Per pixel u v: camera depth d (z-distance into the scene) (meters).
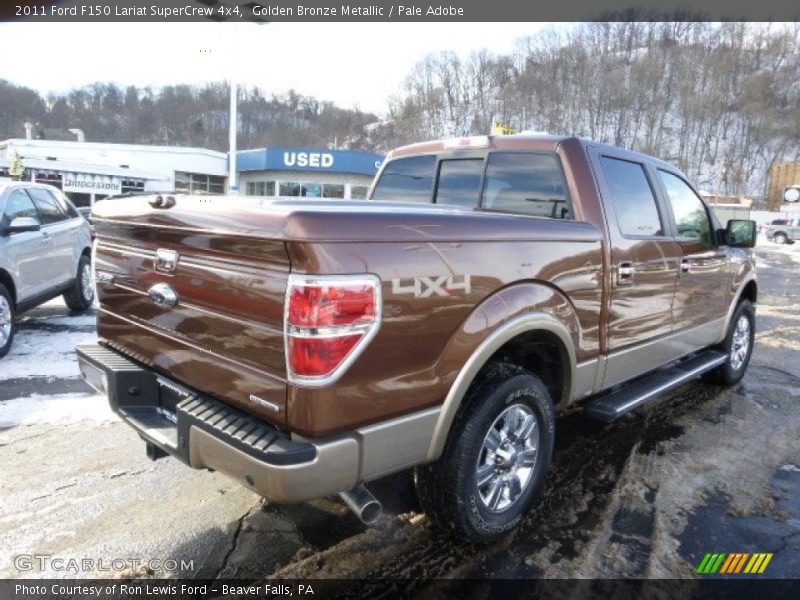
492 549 3.00
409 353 2.43
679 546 3.06
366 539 3.05
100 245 3.30
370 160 39.84
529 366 3.42
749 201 58.44
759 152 110.75
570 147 3.57
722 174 105.81
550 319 3.04
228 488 3.52
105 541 2.98
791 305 11.35
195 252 2.60
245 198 2.78
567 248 3.16
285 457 2.16
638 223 3.89
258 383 2.35
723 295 5.11
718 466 3.99
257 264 2.32
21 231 6.30
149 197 2.86
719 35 135.25
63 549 2.91
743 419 4.89
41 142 39.22
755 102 117.25
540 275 2.99
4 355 6.05
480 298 2.69
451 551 2.97
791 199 16.12
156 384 3.00
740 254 5.40
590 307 3.35
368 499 2.42
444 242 2.54
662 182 4.26
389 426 2.41
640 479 3.77
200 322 2.61
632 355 3.87
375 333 2.29
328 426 2.21
